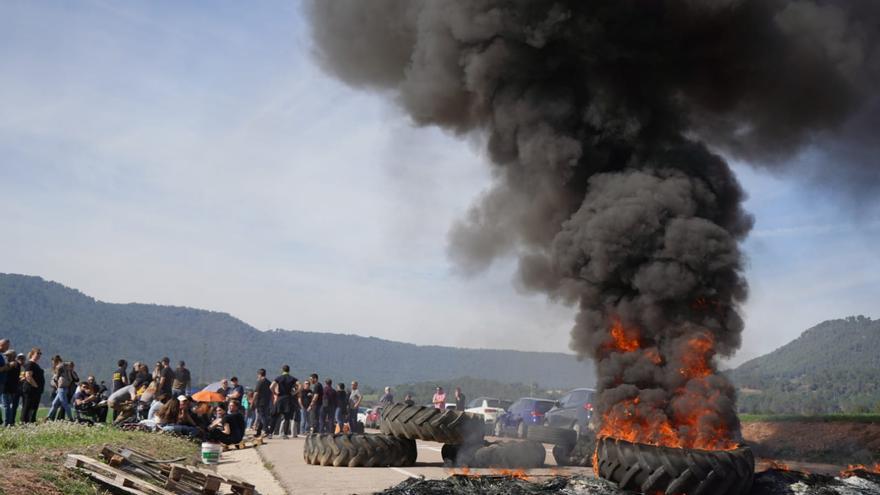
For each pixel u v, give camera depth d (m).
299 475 12.66
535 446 13.95
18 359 18.17
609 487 9.35
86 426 15.95
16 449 10.84
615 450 9.55
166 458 13.48
